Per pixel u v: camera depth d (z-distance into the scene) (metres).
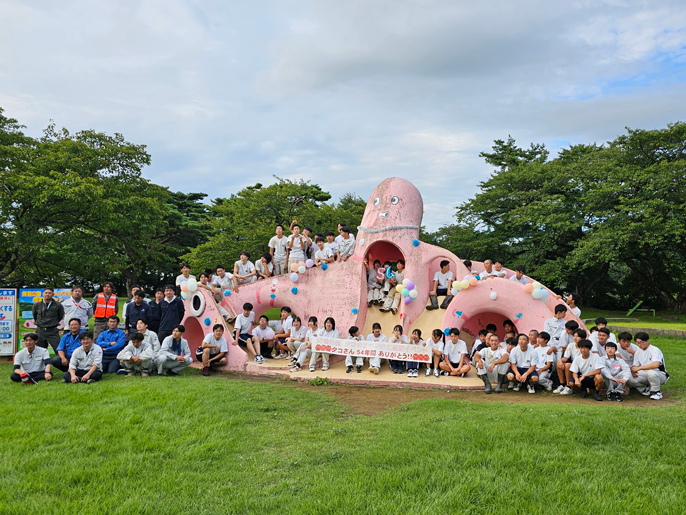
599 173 25.52
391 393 8.06
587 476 4.04
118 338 8.84
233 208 25.66
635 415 5.77
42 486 3.87
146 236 23.42
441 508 3.49
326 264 11.10
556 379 8.44
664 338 15.64
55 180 17.23
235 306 11.15
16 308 9.90
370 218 11.22
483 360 8.40
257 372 9.55
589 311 29.66
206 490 3.86
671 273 28.95
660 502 3.58
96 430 5.18
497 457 4.39
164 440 4.95
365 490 3.80
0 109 18.95
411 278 10.76
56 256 20.23
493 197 30.12
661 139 24.83
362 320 10.63
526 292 9.56
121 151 20.66
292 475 4.17
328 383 8.79
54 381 7.82
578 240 26.72
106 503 3.58
